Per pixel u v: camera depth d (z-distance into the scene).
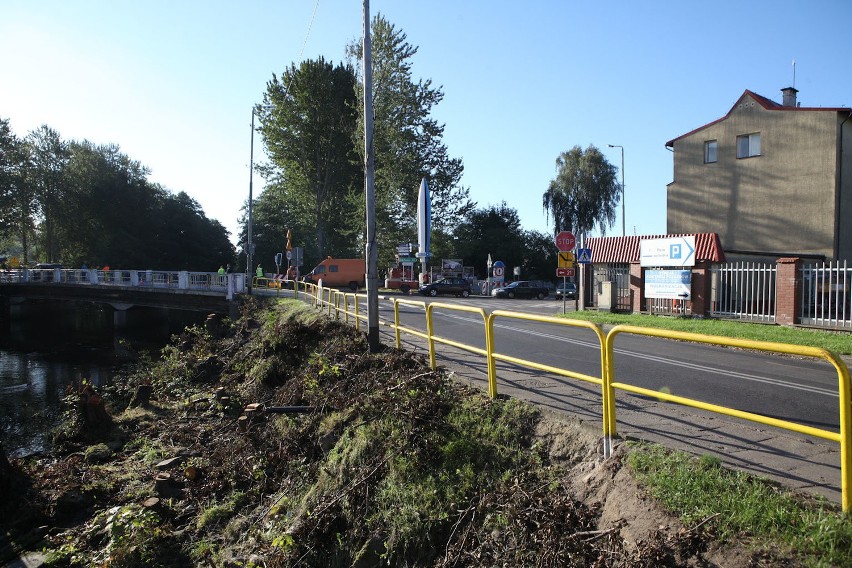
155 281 34.59
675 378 9.15
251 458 9.78
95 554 7.69
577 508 4.60
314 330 15.73
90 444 12.56
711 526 3.70
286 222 75.56
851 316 15.80
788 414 6.80
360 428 7.51
